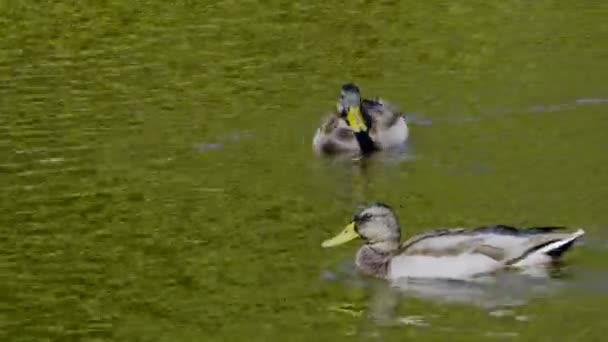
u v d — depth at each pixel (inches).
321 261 772.6
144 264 778.8
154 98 1053.2
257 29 1197.1
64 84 1085.8
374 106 971.3
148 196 877.2
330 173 912.3
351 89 957.2
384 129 950.4
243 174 911.7
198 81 1086.4
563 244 735.1
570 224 799.7
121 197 876.0
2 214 855.7
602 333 673.6
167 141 970.1
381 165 920.9
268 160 936.3
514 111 995.9
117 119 1011.9
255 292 737.0
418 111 1008.2
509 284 725.9
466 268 736.3
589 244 765.9
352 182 894.4
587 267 737.6
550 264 737.0
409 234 800.9
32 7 1282.0
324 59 1125.7
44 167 928.3
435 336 679.1
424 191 870.4
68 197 879.1
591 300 704.4
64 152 952.9
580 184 859.4
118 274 766.5
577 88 1029.8
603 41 1126.4
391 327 690.8
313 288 738.8
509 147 930.7
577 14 1197.1
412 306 713.0
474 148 934.4
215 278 756.0
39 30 1217.4
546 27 1168.8
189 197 874.8
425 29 1182.9
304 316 708.0
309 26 1203.2
